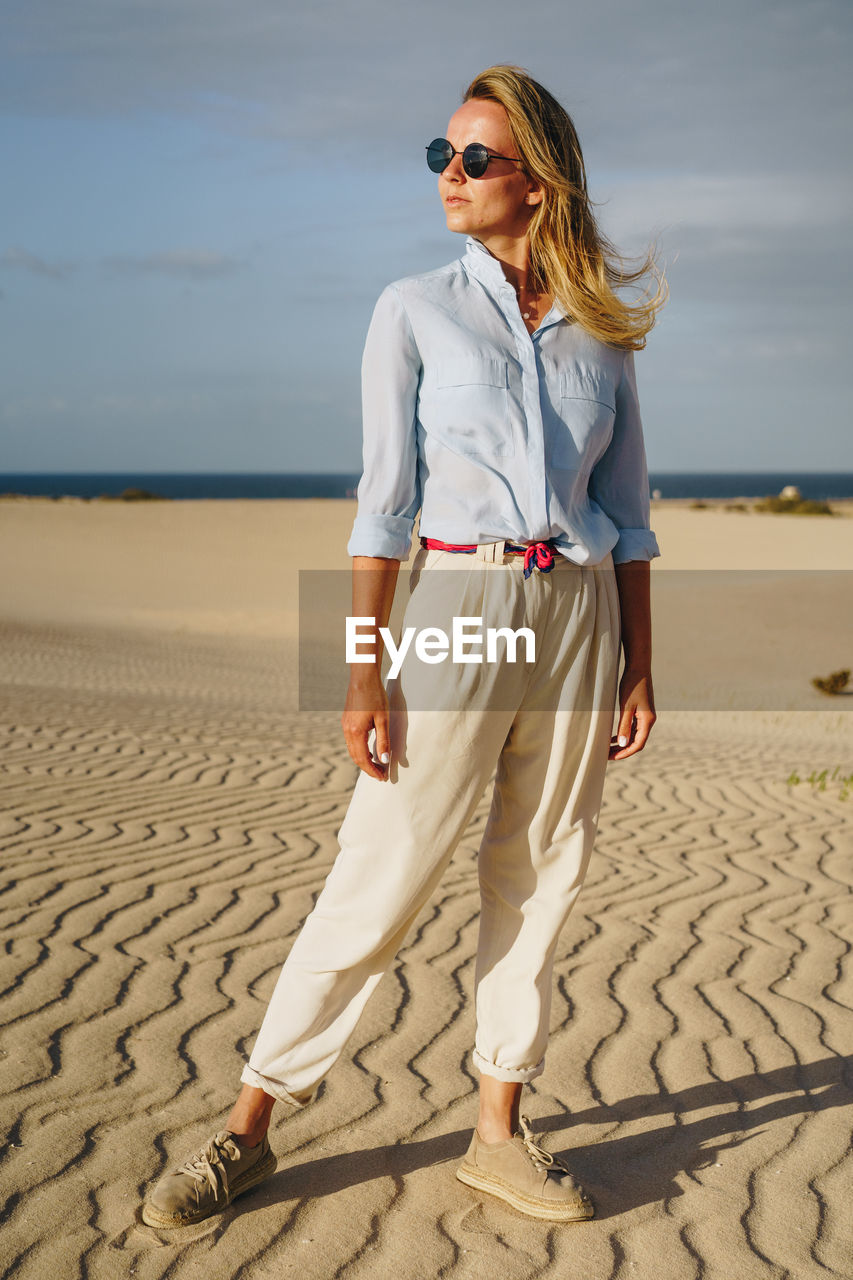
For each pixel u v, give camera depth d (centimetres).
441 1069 306
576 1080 304
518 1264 221
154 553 3206
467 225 234
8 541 3400
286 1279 214
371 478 231
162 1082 292
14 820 573
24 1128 266
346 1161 258
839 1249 229
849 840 595
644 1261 223
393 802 230
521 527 224
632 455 252
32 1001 343
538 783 240
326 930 237
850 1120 284
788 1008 356
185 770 729
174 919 426
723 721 1210
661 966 392
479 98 234
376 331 231
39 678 1302
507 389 225
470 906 455
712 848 571
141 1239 226
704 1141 273
